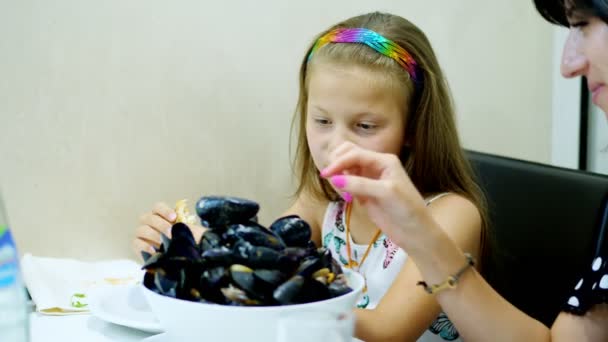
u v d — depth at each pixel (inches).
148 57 52.3
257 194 58.5
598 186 43.2
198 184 55.8
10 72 48.1
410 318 36.0
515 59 70.1
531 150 72.5
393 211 29.4
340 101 40.1
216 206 25.4
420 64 43.1
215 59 55.0
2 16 47.5
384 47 41.2
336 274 26.2
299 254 24.6
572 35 31.9
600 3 29.3
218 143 56.1
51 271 43.2
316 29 59.1
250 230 24.6
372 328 34.7
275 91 58.0
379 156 29.3
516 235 47.1
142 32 51.8
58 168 50.4
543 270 45.3
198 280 24.6
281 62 57.9
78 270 44.7
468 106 68.4
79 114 50.6
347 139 40.6
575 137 73.2
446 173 45.9
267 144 58.3
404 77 41.8
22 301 23.9
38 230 50.3
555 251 44.8
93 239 52.2
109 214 52.6
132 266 47.2
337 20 60.0
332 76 40.3
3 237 23.9
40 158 49.8
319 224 51.7
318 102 40.9
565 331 35.2
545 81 72.1
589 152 73.9
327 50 41.9
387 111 41.0
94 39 50.3
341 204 49.8
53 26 48.9
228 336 23.4
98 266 46.5
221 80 55.5
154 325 31.1
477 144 69.6
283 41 57.7
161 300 24.2
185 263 24.8
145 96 52.7
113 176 52.3
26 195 49.7
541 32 70.9
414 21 64.0
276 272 23.8
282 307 22.8
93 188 51.8
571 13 31.0
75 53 49.8
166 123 53.7
